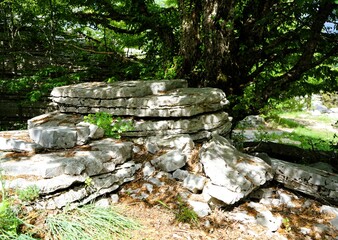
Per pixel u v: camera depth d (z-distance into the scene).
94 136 4.42
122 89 4.97
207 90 5.28
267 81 7.53
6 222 2.81
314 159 6.93
